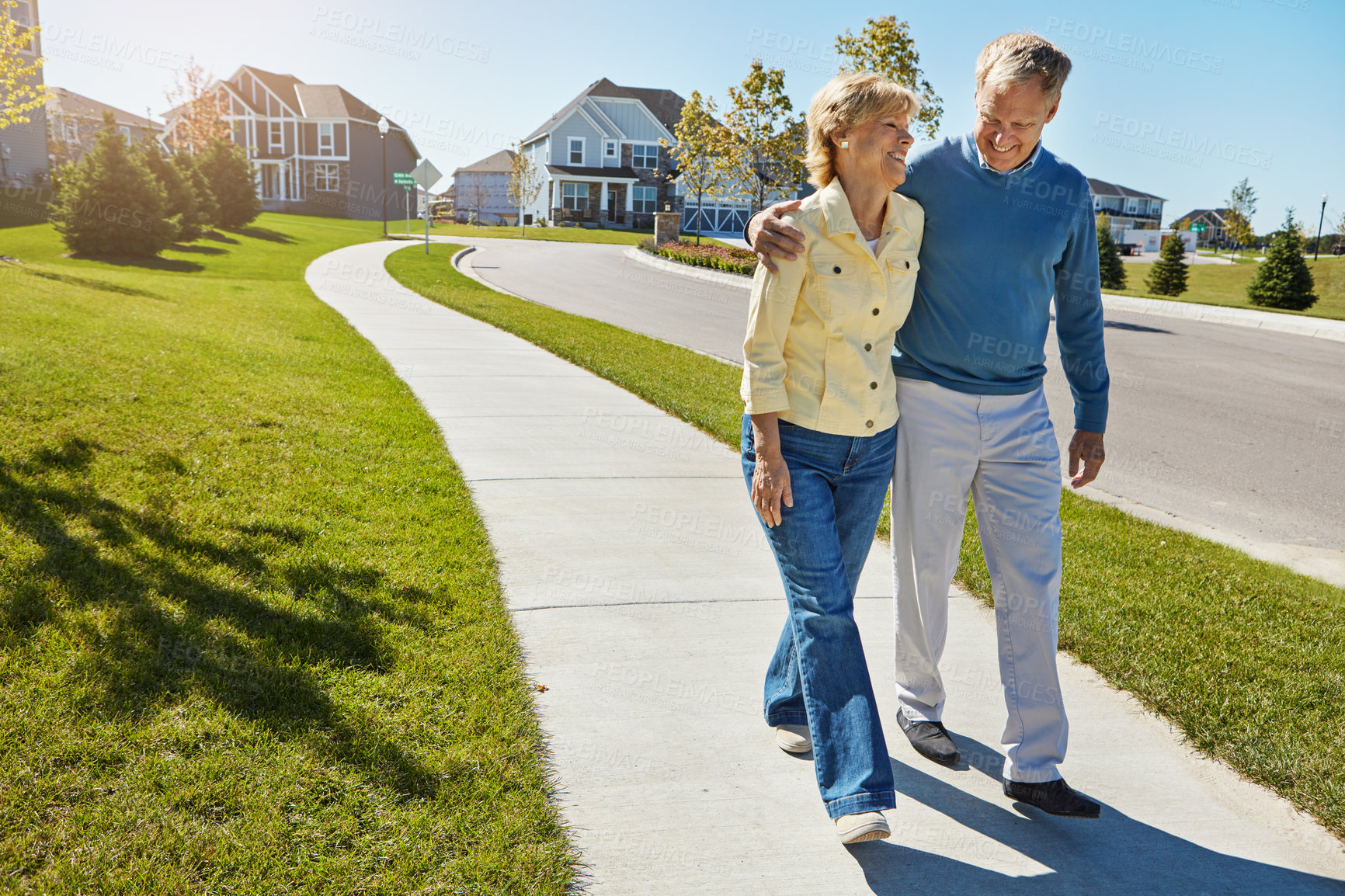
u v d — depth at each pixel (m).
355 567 3.79
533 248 34.53
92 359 7.03
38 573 3.36
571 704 2.95
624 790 2.51
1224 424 9.09
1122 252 69.06
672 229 34.75
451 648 3.18
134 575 3.45
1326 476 7.18
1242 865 2.31
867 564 4.45
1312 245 79.94
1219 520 5.96
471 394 7.93
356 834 2.18
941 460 2.48
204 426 5.73
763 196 28.92
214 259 22.81
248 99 56.50
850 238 2.21
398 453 5.70
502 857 2.14
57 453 4.75
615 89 53.69
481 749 2.56
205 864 2.05
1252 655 3.46
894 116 2.21
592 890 2.11
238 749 2.45
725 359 11.44
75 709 2.55
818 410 2.31
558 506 5.00
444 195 81.69
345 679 2.86
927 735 2.76
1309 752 2.75
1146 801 2.57
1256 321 19.53
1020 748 2.48
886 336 2.34
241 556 3.77
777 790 2.54
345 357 9.09
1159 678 3.24
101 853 2.05
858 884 2.19
